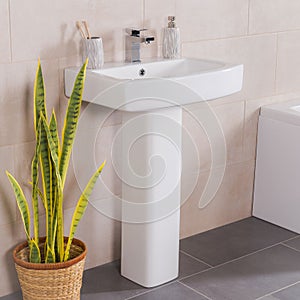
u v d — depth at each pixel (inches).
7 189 109.3
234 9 133.0
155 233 114.7
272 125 141.6
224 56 134.2
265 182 145.6
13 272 113.7
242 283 119.5
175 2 123.3
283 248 133.8
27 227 105.5
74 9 109.9
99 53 110.7
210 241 136.3
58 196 103.0
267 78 143.3
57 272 102.8
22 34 104.9
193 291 116.3
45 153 102.3
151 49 122.2
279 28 142.3
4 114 105.9
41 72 103.0
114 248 126.0
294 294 116.1
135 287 117.1
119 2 115.3
